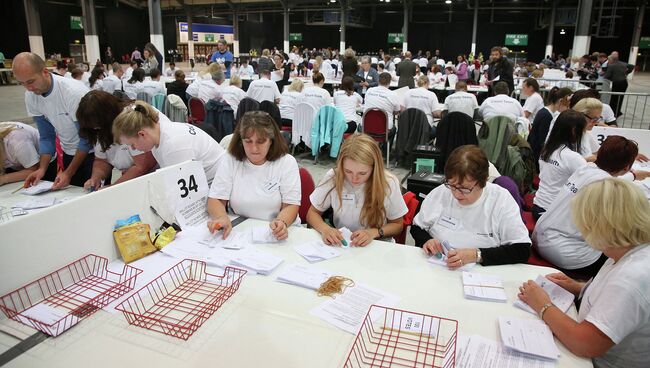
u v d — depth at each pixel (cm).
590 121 313
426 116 502
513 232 163
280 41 2888
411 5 2366
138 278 143
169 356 105
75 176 265
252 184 197
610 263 121
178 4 2348
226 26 2486
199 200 196
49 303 127
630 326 105
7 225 120
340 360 104
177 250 162
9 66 1529
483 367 102
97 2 2189
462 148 164
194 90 682
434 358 105
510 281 144
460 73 1229
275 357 105
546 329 116
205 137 225
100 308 125
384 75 538
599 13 1939
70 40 2111
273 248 168
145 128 194
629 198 109
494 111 509
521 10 2503
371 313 124
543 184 262
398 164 540
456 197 167
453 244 173
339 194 188
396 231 192
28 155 251
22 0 1875
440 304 129
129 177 223
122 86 773
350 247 168
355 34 2867
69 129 253
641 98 1068
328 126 508
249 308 126
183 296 132
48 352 107
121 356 106
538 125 403
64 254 137
